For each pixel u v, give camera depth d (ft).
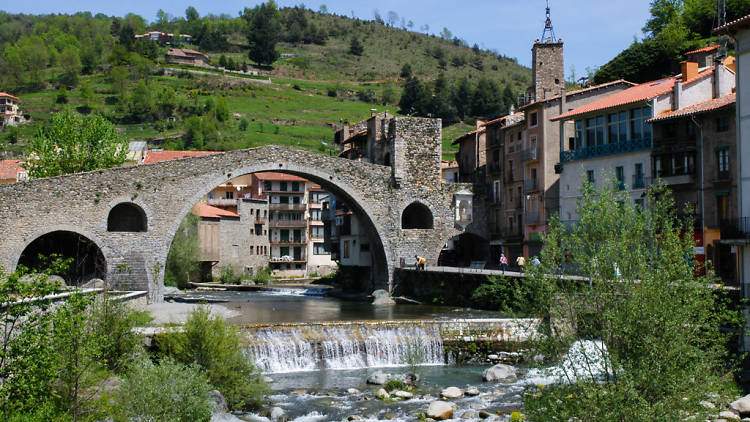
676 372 52.13
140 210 173.17
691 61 176.35
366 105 624.18
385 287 203.41
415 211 223.92
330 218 268.41
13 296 55.83
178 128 505.66
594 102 177.58
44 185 160.25
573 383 54.80
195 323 86.94
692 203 138.51
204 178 179.52
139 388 65.82
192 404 67.77
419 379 99.76
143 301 143.95
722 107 130.82
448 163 281.54
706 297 54.80
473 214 216.95
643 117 153.89
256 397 85.46
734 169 130.41
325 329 112.98
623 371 51.83
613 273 53.67
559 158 183.83
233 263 300.61
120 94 558.97
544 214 186.09
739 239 104.78
